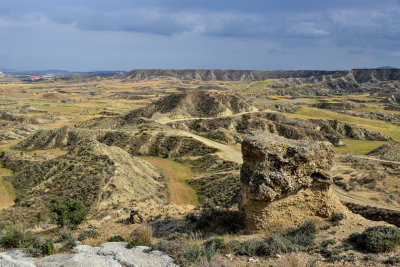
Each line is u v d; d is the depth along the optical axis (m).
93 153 68.81
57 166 67.88
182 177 79.31
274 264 12.53
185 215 24.53
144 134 115.69
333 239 15.52
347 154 111.50
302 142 19.55
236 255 14.03
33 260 13.38
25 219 42.41
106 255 14.23
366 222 17.94
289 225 17.92
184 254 13.55
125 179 59.47
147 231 17.70
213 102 175.88
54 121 182.50
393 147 115.50
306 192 18.67
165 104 178.62
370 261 12.52
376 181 57.19
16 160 89.44
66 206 26.95
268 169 18.03
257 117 156.88
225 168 81.00
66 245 15.87
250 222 18.30
